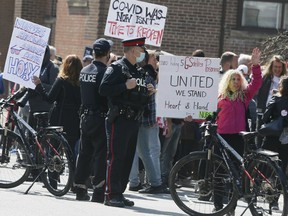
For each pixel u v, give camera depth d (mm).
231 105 29578
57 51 58375
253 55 29672
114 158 27688
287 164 31969
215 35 54219
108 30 35531
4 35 72188
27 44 32000
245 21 54312
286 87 30953
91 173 32344
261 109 35750
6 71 32188
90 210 26688
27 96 32594
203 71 29312
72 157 29562
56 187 30031
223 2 54062
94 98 28172
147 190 34000
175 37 54188
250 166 26500
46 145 30266
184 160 27312
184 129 36656
